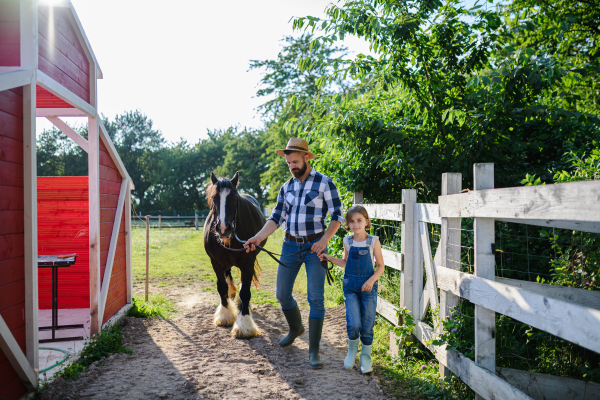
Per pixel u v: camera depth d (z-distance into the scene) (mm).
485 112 4309
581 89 8688
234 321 4918
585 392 2686
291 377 3275
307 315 5375
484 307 2471
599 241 2705
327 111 5211
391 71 4645
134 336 4395
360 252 3377
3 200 2604
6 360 2598
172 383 3160
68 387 3016
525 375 2764
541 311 1869
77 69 4023
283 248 3689
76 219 5969
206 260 11016
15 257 2727
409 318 3562
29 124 2846
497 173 4758
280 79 21672
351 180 5656
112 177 4898
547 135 4781
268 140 28734
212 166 61031
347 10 4602
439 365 3252
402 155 4734
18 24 2953
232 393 2977
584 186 1607
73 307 5945
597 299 2713
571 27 9156
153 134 69188
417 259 3736
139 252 12648
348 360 3453
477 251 2527
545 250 3699
